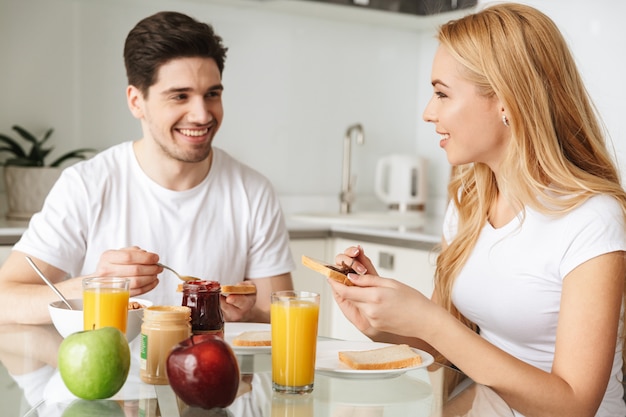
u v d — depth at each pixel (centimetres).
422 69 384
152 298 198
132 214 197
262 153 348
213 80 184
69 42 309
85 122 315
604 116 279
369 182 377
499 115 155
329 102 362
